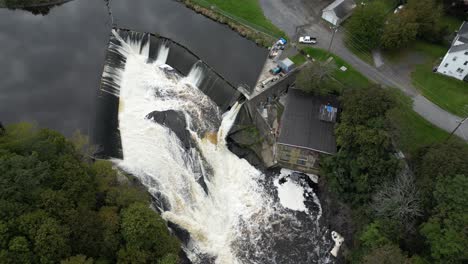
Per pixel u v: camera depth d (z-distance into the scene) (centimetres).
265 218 8750
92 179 7419
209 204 8844
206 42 11406
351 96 8581
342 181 8312
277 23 11681
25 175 6184
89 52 11319
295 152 8919
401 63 10444
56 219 6275
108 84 10344
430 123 9131
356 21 10456
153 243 6956
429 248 6775
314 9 12056
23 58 11038
